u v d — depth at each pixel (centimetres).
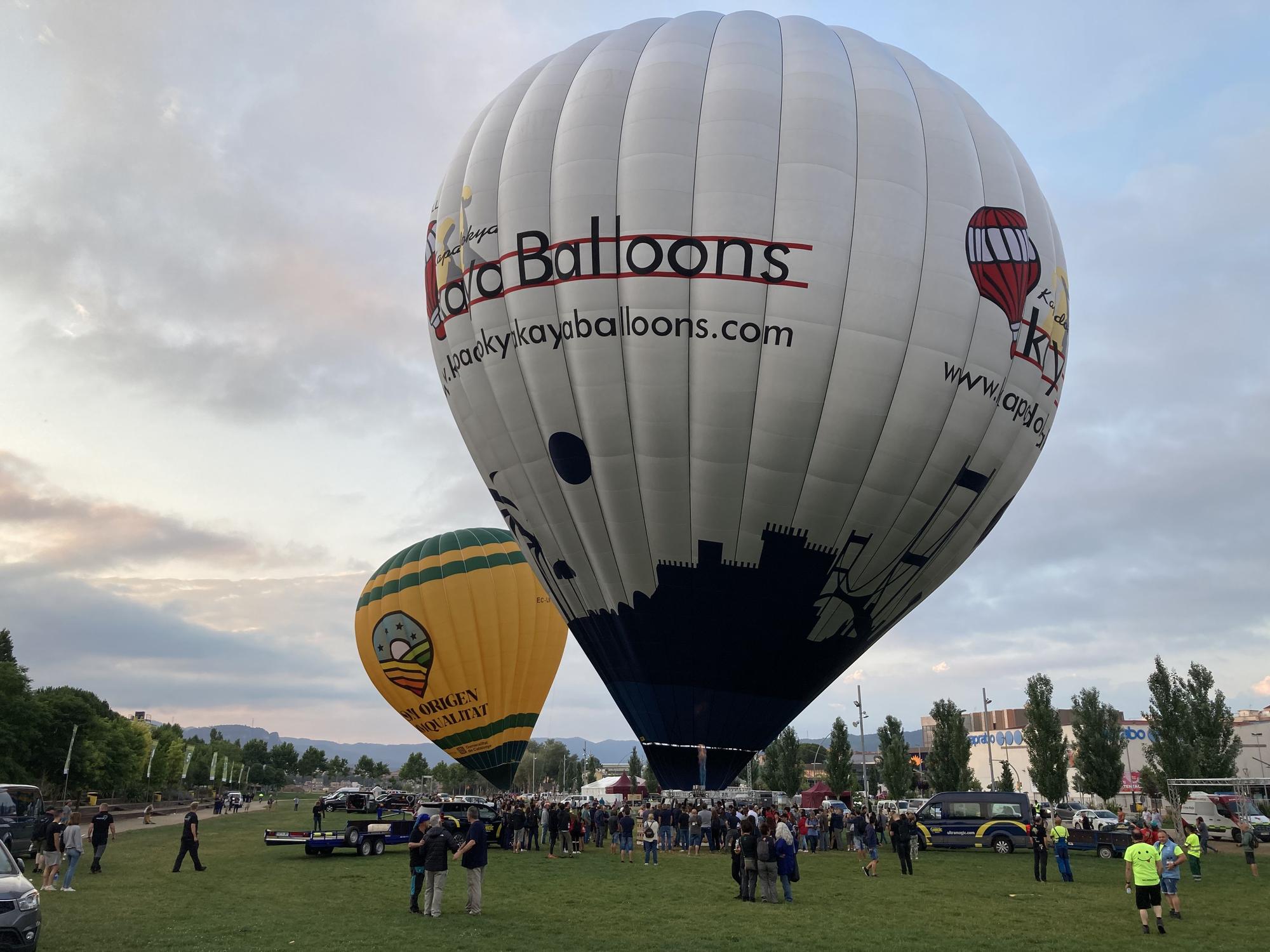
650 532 2670
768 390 2486
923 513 2636
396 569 4350
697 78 2698
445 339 2931
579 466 2689
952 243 2583
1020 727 11612
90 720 8112
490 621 4169
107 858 2811
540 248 2666
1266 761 8588
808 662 2753
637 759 13225
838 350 2486
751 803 3403
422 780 17800
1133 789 8581
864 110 2666
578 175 2636
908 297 2514
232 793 7912
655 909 1762
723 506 2583
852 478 2545
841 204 2525
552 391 2667
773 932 1517
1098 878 2433
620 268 2555
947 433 2573
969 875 2500
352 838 2906
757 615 2666
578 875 2344
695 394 2520
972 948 1417
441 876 1625
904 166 2592
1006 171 2775
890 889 2136
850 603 2692
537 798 5778
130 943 1351
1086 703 6059
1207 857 3519
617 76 2766
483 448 2916
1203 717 5444
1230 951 1422
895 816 3031
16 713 7138
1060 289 2830
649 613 2734
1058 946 1448
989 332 2611
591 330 2580
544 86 2872
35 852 2561
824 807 3547
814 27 2914
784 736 8194
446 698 4194
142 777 10469
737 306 2481
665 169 2561
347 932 1452
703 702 2750
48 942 1355
